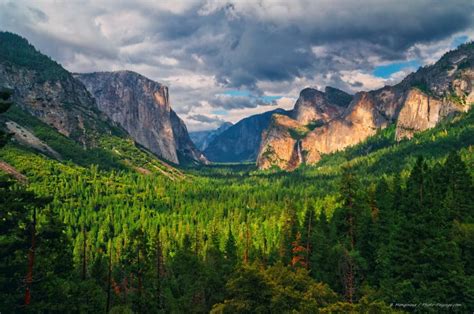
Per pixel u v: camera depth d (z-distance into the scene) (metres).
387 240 53.56
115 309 48.84
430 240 42.59
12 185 30.78
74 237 136.50
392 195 67.00
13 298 31.28
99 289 52.84
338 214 61.28
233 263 71.19
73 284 46.75
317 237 56.50
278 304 35.81
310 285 39.53
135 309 55.38
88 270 76.81
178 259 80.00
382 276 47.53
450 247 41.88
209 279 58.22
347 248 54.97
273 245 103.12
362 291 42.97
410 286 40.47
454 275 39.88
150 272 60.34
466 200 58.72
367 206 60.56
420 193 52.56
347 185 58.22
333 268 51.56
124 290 67.00
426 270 41.28
